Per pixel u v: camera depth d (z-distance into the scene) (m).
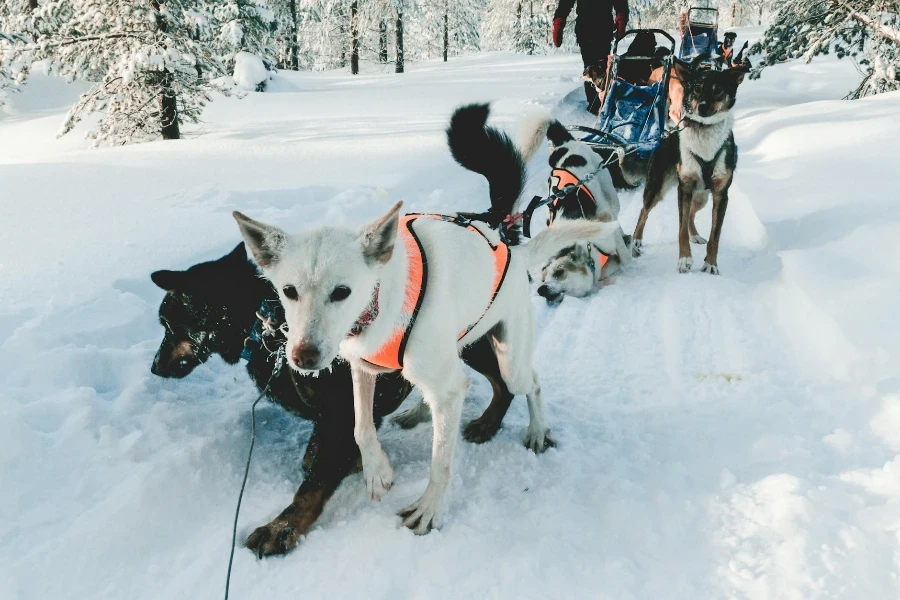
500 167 3.17
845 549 2.12
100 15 11.20
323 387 2.50
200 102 12.23
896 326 3.33
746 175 6.65
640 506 2.51
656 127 6.76
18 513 2.28
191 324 2.81
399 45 28.33
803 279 4.06
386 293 2.14
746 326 4.16
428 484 2.53
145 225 5.10
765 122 9.09
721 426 3.07
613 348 4.06
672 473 2.71
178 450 2.64
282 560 2.27
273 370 2.65
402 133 9.84
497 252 2.56
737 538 2.28
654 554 2.28
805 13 10.95
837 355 3.41
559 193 4.75
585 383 3.63
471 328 2.54
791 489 2.40
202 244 4.65
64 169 7.48
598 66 7.86
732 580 2.10
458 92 15.66
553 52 34.59
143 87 11.64
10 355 3.06
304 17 31.12
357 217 5.55
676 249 5.84
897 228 4.32
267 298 2.69
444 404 2.36
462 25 37.00
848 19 10.49
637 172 6.52
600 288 5.08
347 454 2.52
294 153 8.55
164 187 6.49
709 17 11.12
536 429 2.98
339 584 2.14
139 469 2.48
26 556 2.10
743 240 5.76
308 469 2.59
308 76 24.69
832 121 7.96
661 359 3.87
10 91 18.78
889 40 10.27
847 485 2.43
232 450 2.79
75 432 2.63
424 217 2.51
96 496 2.39
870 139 6.89
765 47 11.52
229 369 3.53
